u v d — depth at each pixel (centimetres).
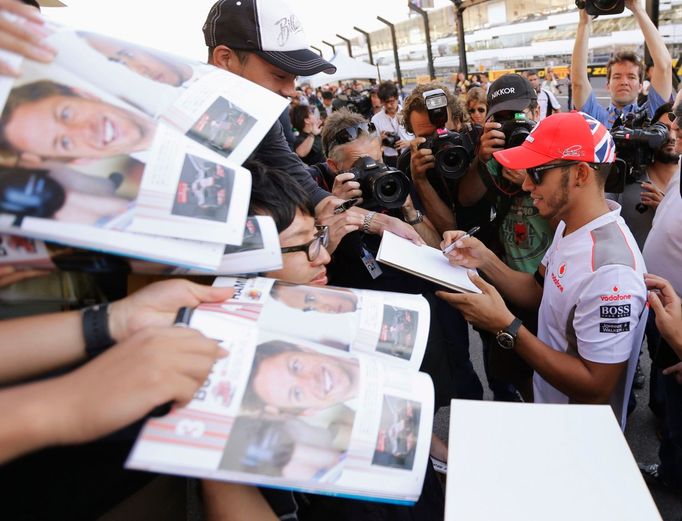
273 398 52
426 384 60
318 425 52
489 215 239
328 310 68
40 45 52
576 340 133
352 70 1396
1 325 54
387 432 55
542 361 132
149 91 61
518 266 217
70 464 60
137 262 57
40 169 47
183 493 77
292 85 166
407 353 69
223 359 53
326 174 210
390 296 76
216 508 63
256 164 95
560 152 128
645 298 123
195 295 61
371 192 180
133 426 53
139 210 50
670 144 230
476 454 59
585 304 126
